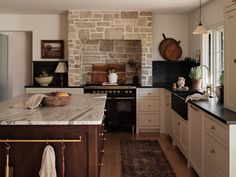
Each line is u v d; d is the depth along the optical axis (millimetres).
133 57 6844
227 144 2627
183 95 4852
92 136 2516
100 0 5137
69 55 6324
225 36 3301
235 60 3021
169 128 5707
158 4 5516
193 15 6227
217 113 2977
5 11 6199
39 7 5789
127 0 5129
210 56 5457
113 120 6258
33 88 6172
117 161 4383
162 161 4371
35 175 2559
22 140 2486
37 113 2824
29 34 7184
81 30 6277
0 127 2480
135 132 6297
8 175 2488
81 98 4059
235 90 3047
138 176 3803
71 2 5312
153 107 6234
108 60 6848
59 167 2549
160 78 6727
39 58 6688
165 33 6695
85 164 2549
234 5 3043
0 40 6645
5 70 7016
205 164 3320
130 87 6199
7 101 3639
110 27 6289
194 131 3779
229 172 2596
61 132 2506
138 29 6312
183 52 6738
